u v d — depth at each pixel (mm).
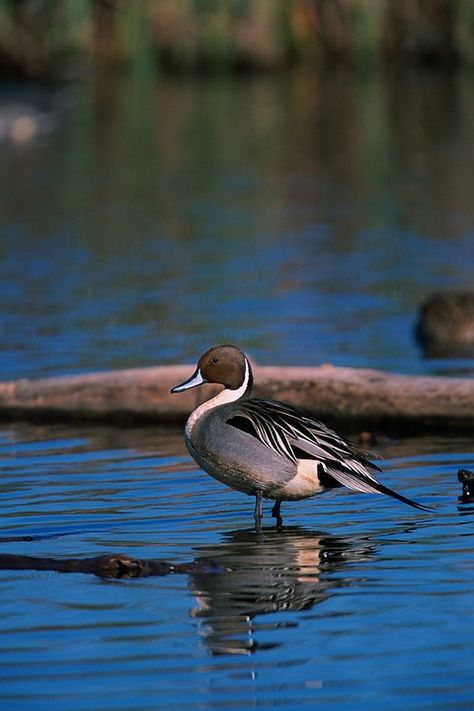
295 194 29172
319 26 43844
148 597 7746
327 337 16750
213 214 26953
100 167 33219
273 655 6875
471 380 12633
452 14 43438
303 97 41500
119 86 42844
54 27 41812
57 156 35250
